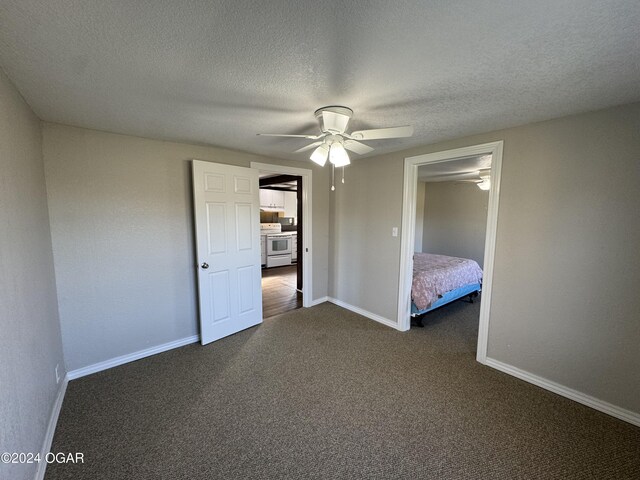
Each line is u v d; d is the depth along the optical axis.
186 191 2.98
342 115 1.88
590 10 1.00
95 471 1.59
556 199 2.18
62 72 1.44
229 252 3.24
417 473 1.58
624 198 1.90
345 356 2.84
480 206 5.86
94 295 2.52
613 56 1.31
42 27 1.08
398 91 1.69
